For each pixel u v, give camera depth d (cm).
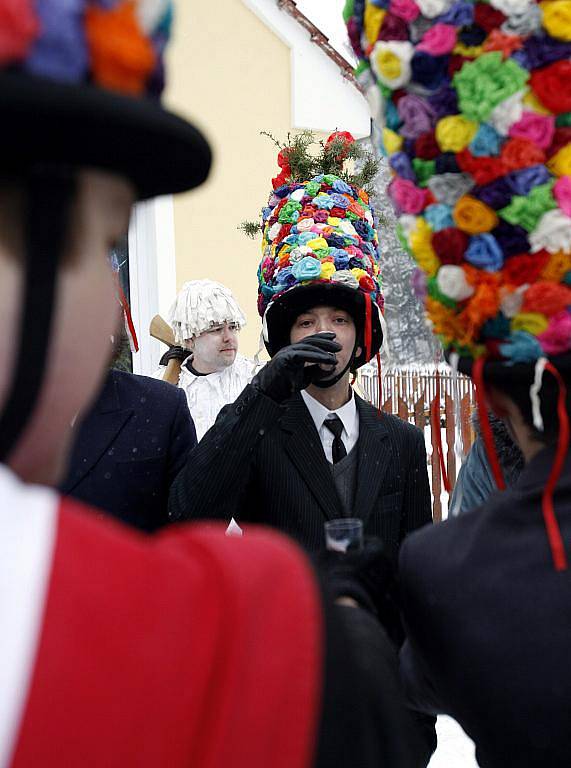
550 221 77
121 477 186
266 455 192
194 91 659
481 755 84
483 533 83
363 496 193
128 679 41
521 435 87
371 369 621
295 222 207
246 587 47
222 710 43
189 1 656
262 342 220
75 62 44
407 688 96
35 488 46
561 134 77
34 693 39
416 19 81
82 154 45
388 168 93
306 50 680
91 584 42
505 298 81
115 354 189
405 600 88
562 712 74
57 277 45
